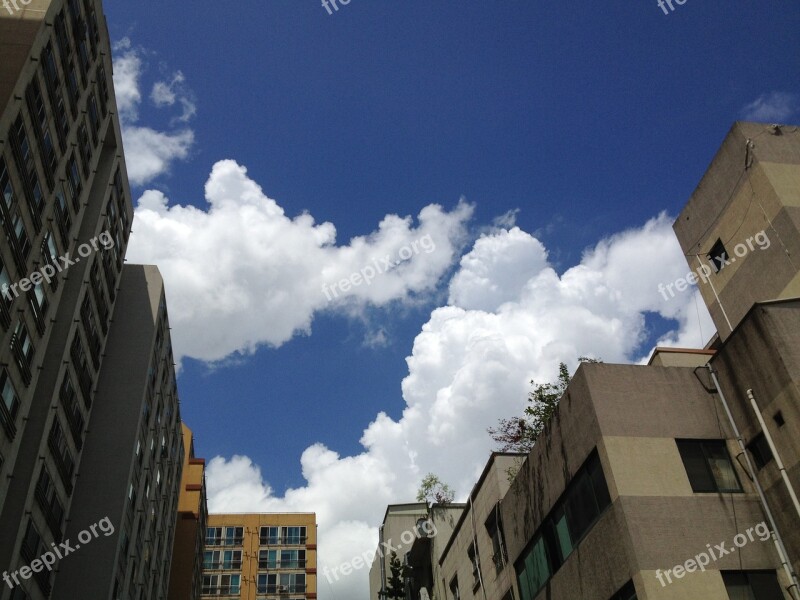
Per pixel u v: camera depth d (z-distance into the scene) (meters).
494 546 29.53
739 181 25.20
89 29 38.41
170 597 66.12
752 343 19.47
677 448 19.94
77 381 38.38
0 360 27.53
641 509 18.66
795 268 22.50
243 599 92.19
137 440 45.31
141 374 47.72
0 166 27.05
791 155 24.66
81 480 42.75
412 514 52.66
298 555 97.12
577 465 21.59
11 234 28.22
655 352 24.94
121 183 46.62
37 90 30.70
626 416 20.52
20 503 30.64
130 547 44.03
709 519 18.56
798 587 17.06
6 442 28.27
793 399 17.81
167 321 55.59
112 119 43.94
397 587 42.78
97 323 42.28
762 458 18.94
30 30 30.50
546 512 23.84
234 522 98.94
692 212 27.77
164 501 55.94
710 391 21.03
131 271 52.47
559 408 23.23
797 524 17.42
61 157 34.03
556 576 22.75
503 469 29.92
